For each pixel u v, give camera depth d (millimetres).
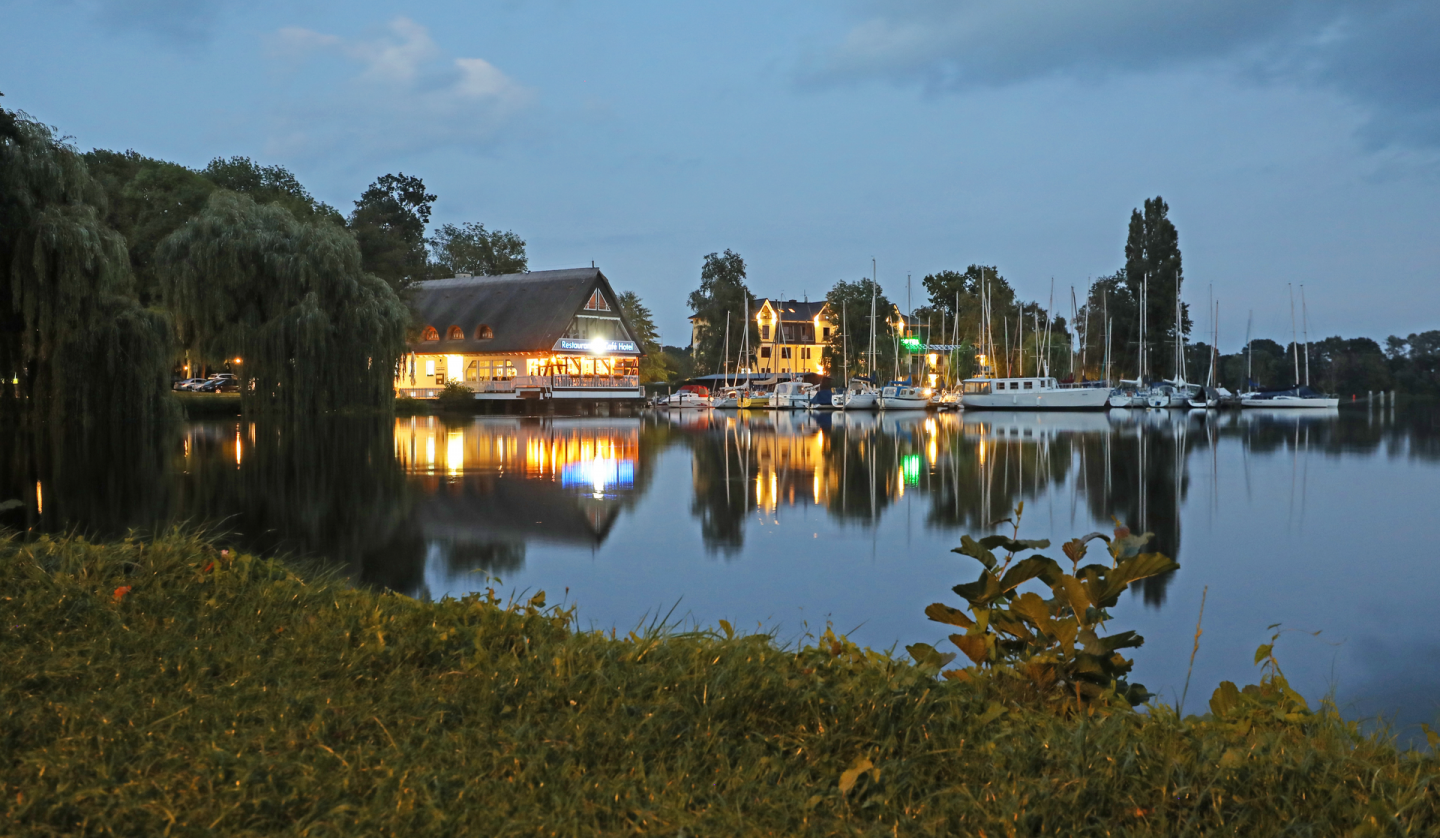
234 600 6020
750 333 95875
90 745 3844
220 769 3623
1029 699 4625
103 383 32281
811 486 23078
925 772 3754
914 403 72188
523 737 3986
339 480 21469
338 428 37844
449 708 4297
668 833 3275
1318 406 79250
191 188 50156
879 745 3912
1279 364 109750
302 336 41750
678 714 4227
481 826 3316
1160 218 85000
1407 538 16438
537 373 76375
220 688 4480
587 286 77188
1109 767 3623
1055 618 4961
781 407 72750
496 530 15578
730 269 97188
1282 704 4461
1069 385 75125
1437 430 49719
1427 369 123500
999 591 5008
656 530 15914
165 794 3443
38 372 31359
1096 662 4668
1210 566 13891
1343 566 13852
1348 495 22531
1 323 29812
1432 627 10219
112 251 31219
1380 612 10992
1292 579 12930
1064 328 103312
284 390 42094
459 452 29625
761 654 4957
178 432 32438
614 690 4461
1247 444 39000
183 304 41969
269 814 3391
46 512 16016
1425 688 8195
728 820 3334
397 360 46531
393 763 3719
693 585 11758
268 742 3914
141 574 6312
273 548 13812
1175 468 28750
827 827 3330
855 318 97562
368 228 62375
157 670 4730
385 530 15367
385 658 4992
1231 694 4664
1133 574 4824
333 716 4191
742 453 32750
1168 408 74688
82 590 5863
